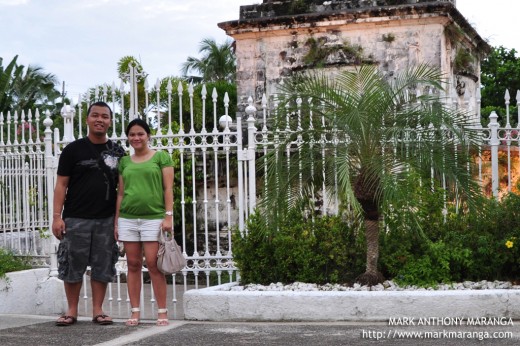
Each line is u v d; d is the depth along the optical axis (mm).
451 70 13047
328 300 7219
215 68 41062
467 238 7898
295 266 8156
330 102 7871
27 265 9562
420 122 7648
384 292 7180
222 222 12078
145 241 7168
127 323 7258
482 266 7820
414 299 7062
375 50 12422
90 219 7324
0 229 10539
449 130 7680
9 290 8750
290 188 7926
